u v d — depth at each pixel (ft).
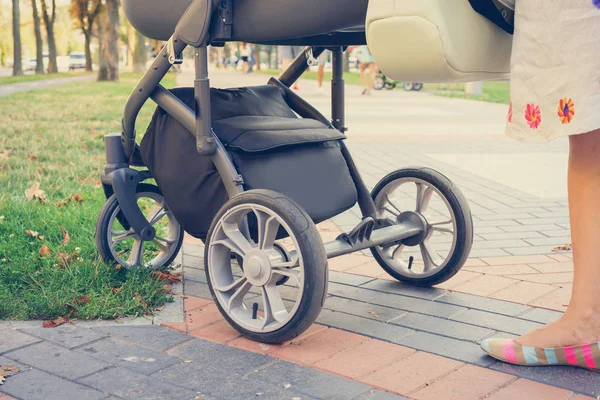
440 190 10.32
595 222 7.54
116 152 10.87
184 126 9.46
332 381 7.62
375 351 8.45
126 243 12.55
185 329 9.12
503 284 11.03
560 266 12.01
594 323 7.70
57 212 14.28
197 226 9.87
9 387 7.42
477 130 32.58
